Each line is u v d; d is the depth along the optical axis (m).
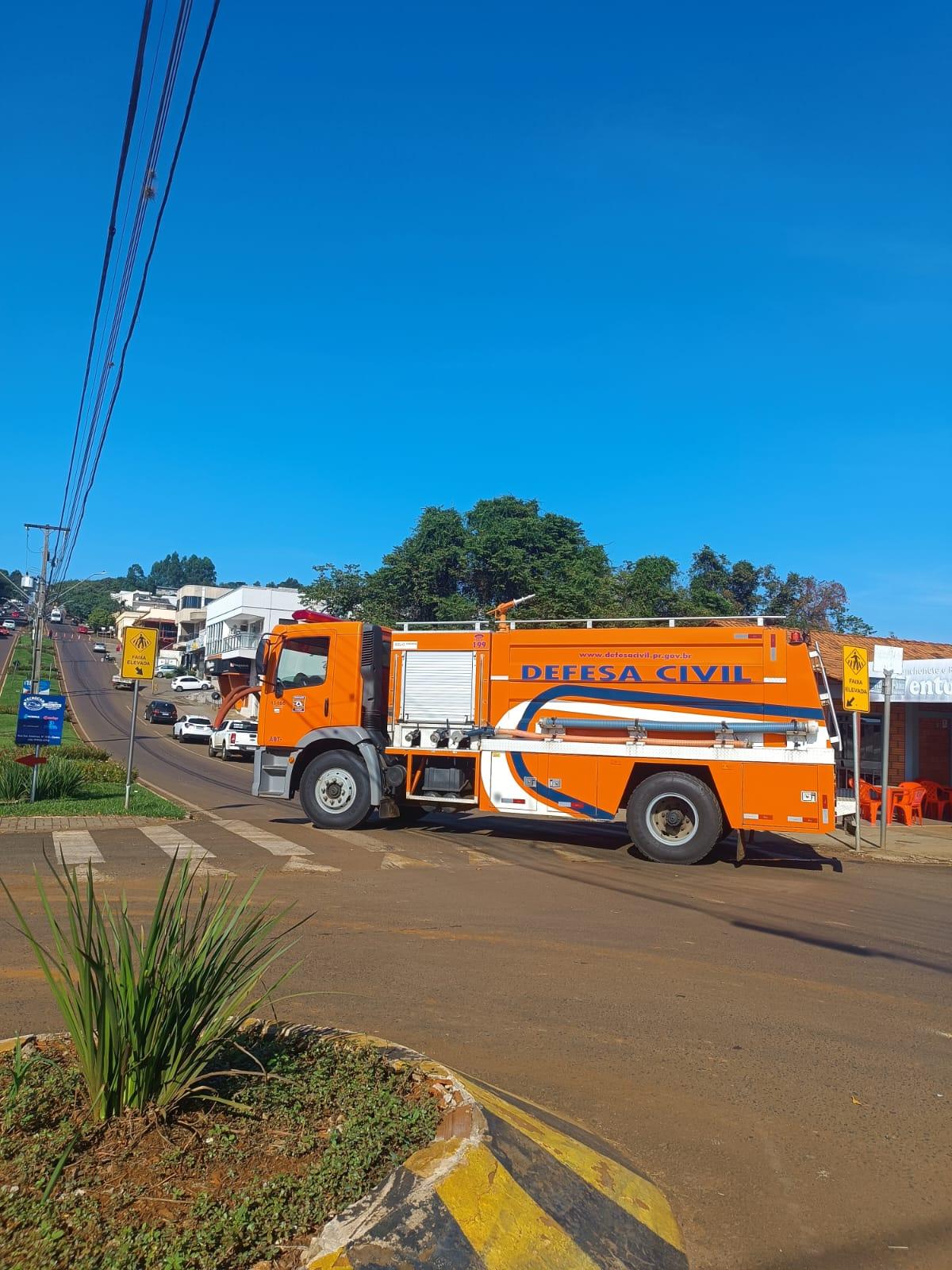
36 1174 3.02
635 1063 5.15
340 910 8.75
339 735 14.56
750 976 6.92
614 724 12.97
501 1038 5.45
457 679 14.05
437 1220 2.88
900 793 18.25
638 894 10.15
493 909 9.06
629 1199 3.50
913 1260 3.36
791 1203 3.73
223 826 14.77
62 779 18.19
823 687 12.25
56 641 107.00
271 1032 4.25
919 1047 5.52
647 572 38.41
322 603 42.72
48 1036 4.23
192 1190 2.97
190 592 113.88
